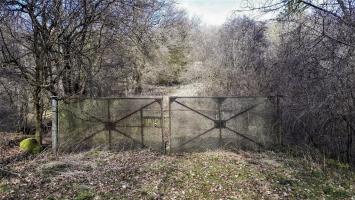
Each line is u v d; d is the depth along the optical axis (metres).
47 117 10.34
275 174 6.35
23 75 8.45
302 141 8.01
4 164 6.79
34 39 8.39
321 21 6.67
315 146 7.70
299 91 7.35
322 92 6.64
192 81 21.30
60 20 8.66
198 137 8.20
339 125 7.04
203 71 18.03
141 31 10.71
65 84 9.36
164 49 20.14
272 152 7.98
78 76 9.68
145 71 19.20
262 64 10.84
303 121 7.56
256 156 7.66
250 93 11.30
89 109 8.16
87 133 8.15
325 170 6.58
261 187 5.66
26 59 8.83
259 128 8.34
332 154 7.39
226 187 5.68
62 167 6.58
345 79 6.25
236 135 8.33
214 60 16.53
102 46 10.27
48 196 5.16
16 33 8.52
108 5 9.36
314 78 6.87
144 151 7.91
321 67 6.76
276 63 8.66
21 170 6.39
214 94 14.27
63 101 8.08
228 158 7.43
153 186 5.66
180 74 22.53
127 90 14.34
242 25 12.27
